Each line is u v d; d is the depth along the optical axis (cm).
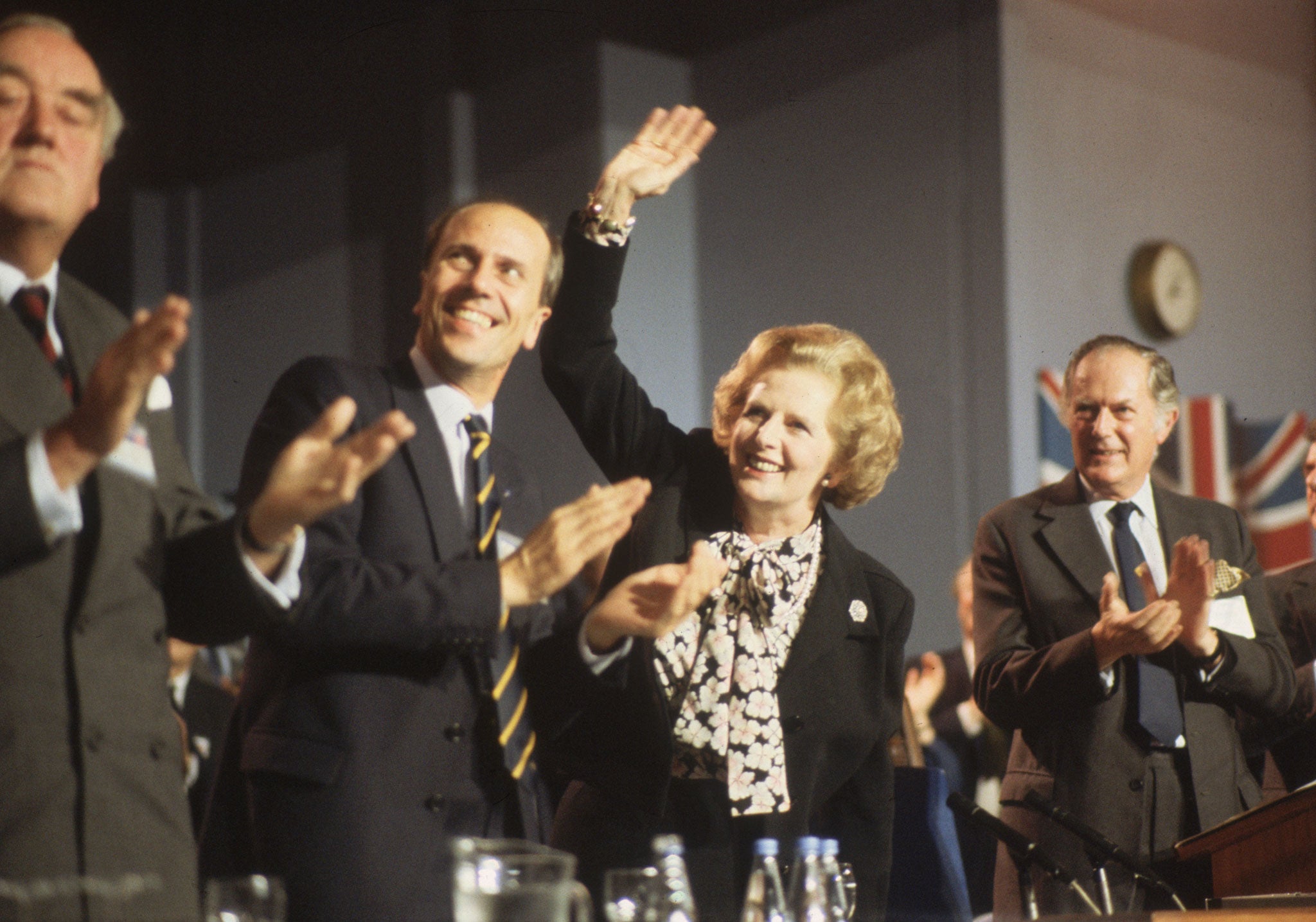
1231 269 988
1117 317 892
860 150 863
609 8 891
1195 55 977
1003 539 436
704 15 928
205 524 248
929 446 828
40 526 196
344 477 215
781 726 329
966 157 826
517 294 310
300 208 1023
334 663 269
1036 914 380
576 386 347
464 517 295
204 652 746
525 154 912
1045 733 410
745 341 895
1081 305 863
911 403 837
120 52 988
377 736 267
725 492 354
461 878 192
